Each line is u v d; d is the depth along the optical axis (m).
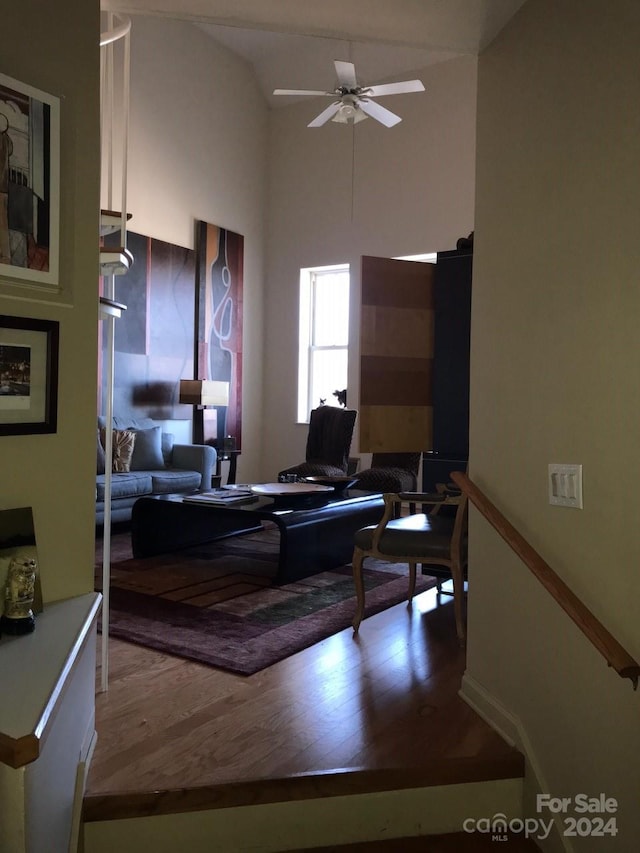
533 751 2.15
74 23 2.06
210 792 1.95
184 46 7.73
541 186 2.18
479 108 2.56
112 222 2.56
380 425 3.54
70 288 2.05
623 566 1.77
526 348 2.25
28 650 1.69
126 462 6.37
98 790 1.92
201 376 8.03
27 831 1.29
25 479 1.97
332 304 8.77
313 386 8.94
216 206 8.27
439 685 2.74
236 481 8.72
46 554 2.05
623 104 1.81
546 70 2.15
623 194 1.81
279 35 8.10
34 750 1.27
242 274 8.63
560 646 2.03
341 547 4.87
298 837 2.02
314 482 5.18
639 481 1.72
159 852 1.93
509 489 2.33
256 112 8.85
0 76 1.84
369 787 2.06
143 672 2.85
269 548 5.34
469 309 3.54
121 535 5.85
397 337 3.59
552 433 2.10
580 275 1.99
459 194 7.66
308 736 2.28
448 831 2.13
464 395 3.56
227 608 3.76
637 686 1.67
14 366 1.92
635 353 1.75
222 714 2.44
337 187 8.50
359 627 3.48
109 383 2.54
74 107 2.06
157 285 7.43
